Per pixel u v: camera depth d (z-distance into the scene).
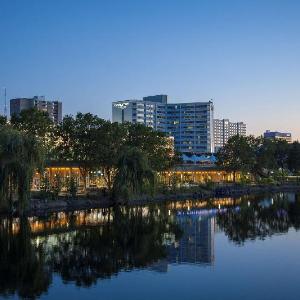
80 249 46.31
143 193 92.25
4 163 64.25
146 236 54.78
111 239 52.41
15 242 49.94
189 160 190.50
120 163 89.69
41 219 69.31
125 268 38.38
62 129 103.44
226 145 168.38
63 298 30.44
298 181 187.38
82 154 101.44
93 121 102.75
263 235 55.59
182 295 30.94
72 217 72.62
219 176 181.25
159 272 37.00
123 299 30.14
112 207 90.50
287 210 87.19
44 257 42.50
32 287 32.78
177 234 56.59
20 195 65.25
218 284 33.50
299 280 34.56
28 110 96.06
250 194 141.88
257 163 183.62
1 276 35.97
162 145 118.69
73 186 93.19
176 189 123.25
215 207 93.62
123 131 102.94
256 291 31.83
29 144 66.38
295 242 50.28
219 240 51.91
